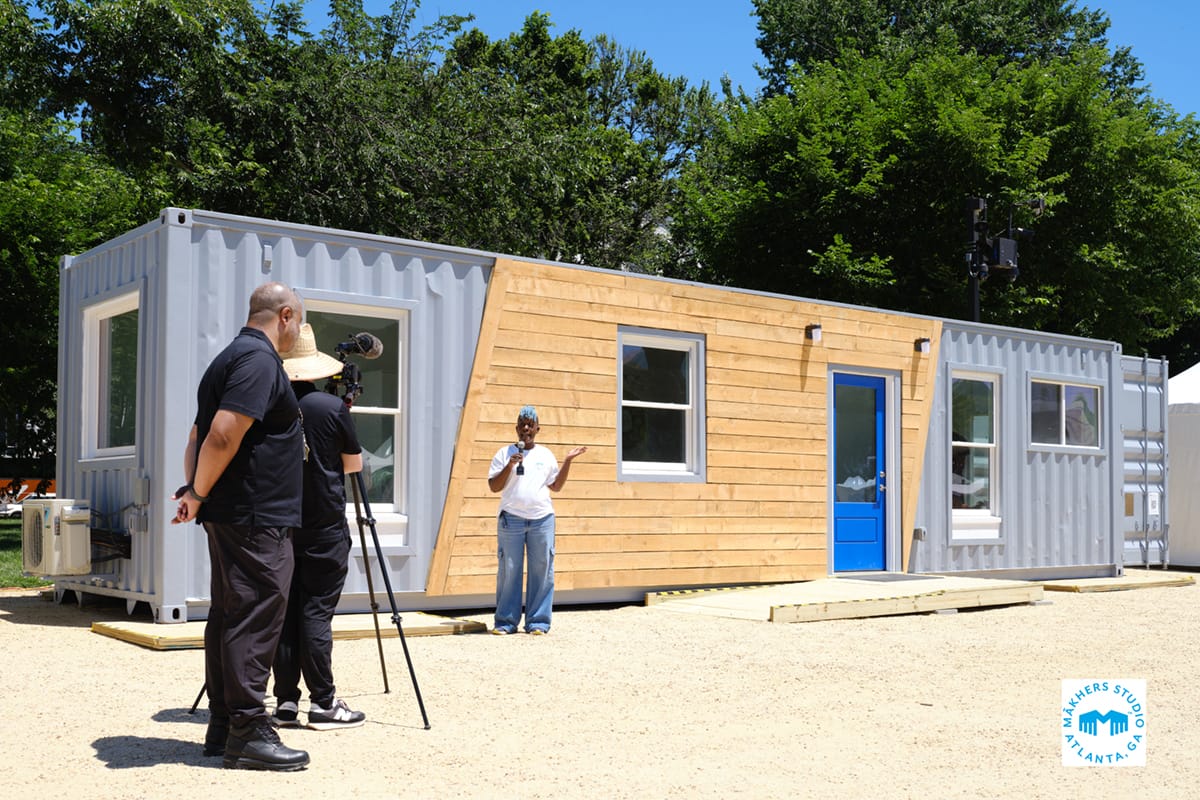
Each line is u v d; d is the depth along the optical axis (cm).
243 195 2370
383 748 529
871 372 1373
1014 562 1507
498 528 946
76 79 2128
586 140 3253
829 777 492
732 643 891
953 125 2547
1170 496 1877
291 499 495
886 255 2731
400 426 1013
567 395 1109
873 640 923
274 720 575
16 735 542
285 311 509
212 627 506
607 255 3603
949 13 3462
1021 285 2717
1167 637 968
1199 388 1902
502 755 520
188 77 2173
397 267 1009
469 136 2655
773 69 3762
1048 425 1579
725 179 3116
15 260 2078
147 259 935
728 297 1240
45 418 2222
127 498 962
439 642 880
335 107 2414
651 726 591
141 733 549
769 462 1266
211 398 491
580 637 916
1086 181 2723
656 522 1170
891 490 1390
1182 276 2981
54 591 1118
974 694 696
